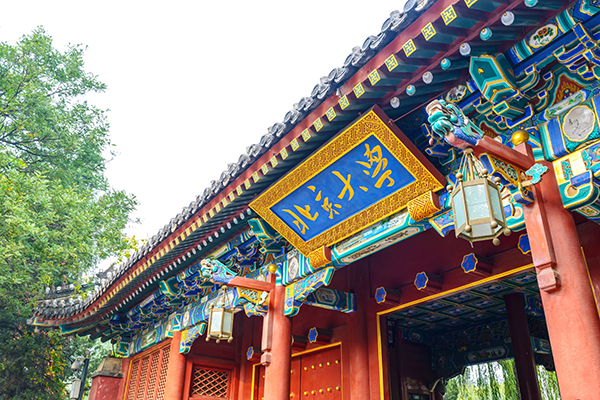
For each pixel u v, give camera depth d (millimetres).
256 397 12547
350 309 9898
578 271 4406
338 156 6688
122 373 16703
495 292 9859
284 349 8469
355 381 9492
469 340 12203
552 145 4961
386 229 6945
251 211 8633
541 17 4504
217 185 8086
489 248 7984
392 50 4938
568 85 4961
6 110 20172
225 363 12930
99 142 24094
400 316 11430
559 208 4730
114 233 20922
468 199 4262
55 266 19172
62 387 21781
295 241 8375
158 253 10500
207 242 9672
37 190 16188
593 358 4004
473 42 4707
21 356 20516
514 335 9734
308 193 7504
